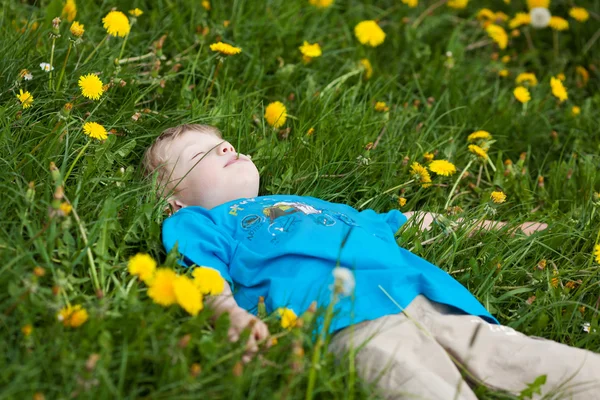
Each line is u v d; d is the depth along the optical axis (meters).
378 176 3.43
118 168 3.04
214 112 3.46
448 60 4.23
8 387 1.92
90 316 2.14
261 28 4.19
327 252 2.54
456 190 3.58
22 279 2.16
